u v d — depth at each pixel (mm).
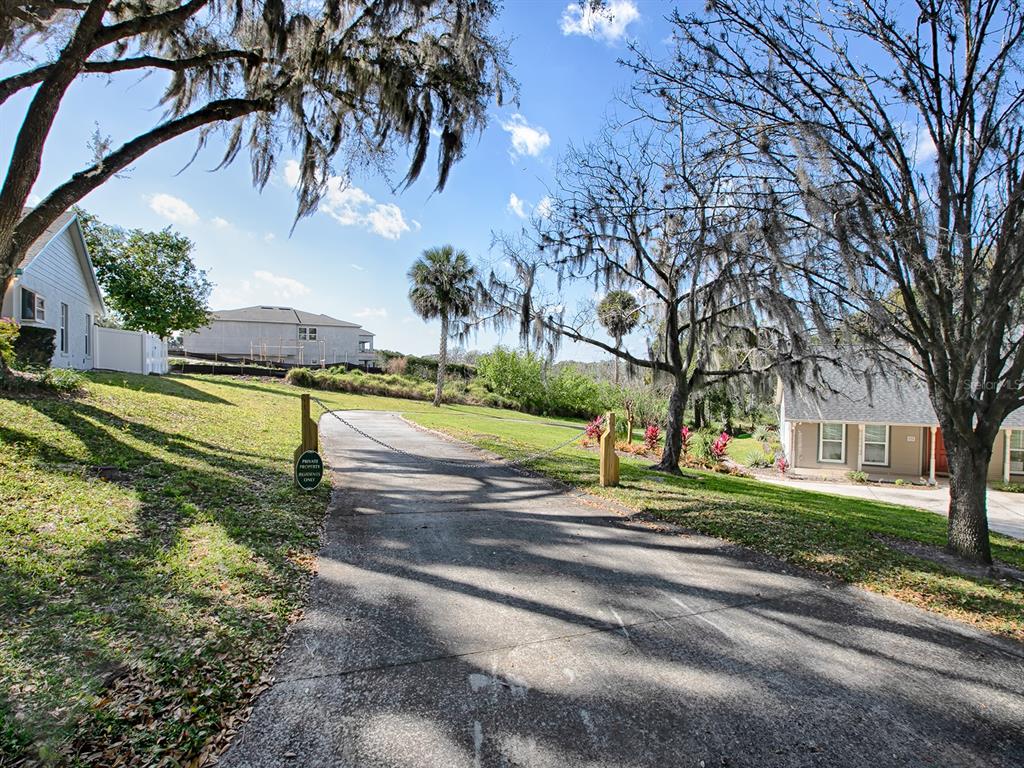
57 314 14906
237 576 3689
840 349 7070
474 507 6582
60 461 5516
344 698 2521
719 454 15797
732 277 8531
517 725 2385
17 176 6441
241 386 21547
